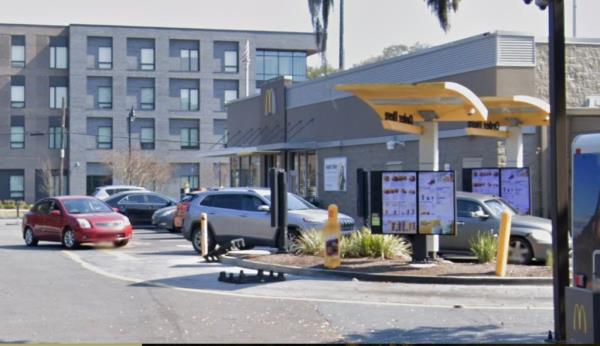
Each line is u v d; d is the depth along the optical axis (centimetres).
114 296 1445
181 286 1588
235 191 2245
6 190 6975
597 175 945
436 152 1852
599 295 824
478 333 1102
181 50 7119
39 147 7025
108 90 7006
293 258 1911
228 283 1623
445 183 1736
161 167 6781
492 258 1794
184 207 3091
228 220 2203
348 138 3628
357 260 1823
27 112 6981
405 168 3228
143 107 7056
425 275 1614
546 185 2681
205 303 1366
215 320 1199
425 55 3084
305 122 4028
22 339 1045
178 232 3266
